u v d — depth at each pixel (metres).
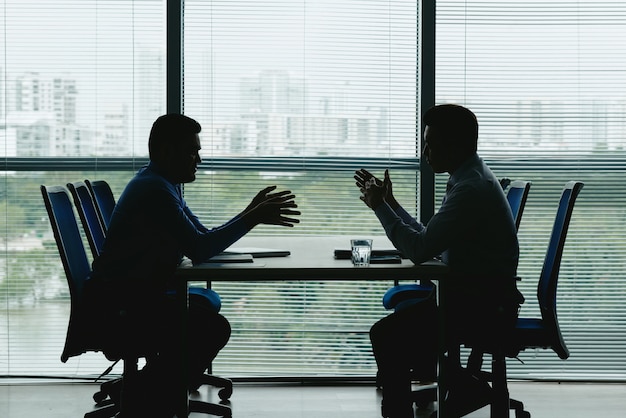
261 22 4.05
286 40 4.05
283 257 2.82
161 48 4.02
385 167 4.08
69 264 2.70
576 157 4.04
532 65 4.05
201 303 3.25
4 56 3.98
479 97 4.05
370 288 4.01
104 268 2.64
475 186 2.62
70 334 2.69
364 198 2.75
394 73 4.09
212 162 4.04
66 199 2.92
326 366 4.00
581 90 4.05
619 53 4.05
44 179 4.00
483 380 3.24
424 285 3.57
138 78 4.02
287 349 4.00
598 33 4.05
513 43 4.06
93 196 3.22
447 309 2.61
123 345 2.64
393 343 2.67
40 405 3.45
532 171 4.04
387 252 2.80
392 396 2.69
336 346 4.00
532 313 4.01
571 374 3.97
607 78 4.05
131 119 4.01
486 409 3.36
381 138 4.09
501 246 2.68
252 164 4.05
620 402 3.56
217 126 4.04
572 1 4.05
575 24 4.05
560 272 4.00
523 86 4.05
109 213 3.48
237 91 4.05
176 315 2.54
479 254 2.67
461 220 2.57
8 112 3.98
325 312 4.01
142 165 4.02
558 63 4.05
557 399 3.61
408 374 2.70
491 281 2.68
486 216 2.62
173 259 2.69
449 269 2.53
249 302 3.99
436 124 2.74
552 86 4.05
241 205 4.06
